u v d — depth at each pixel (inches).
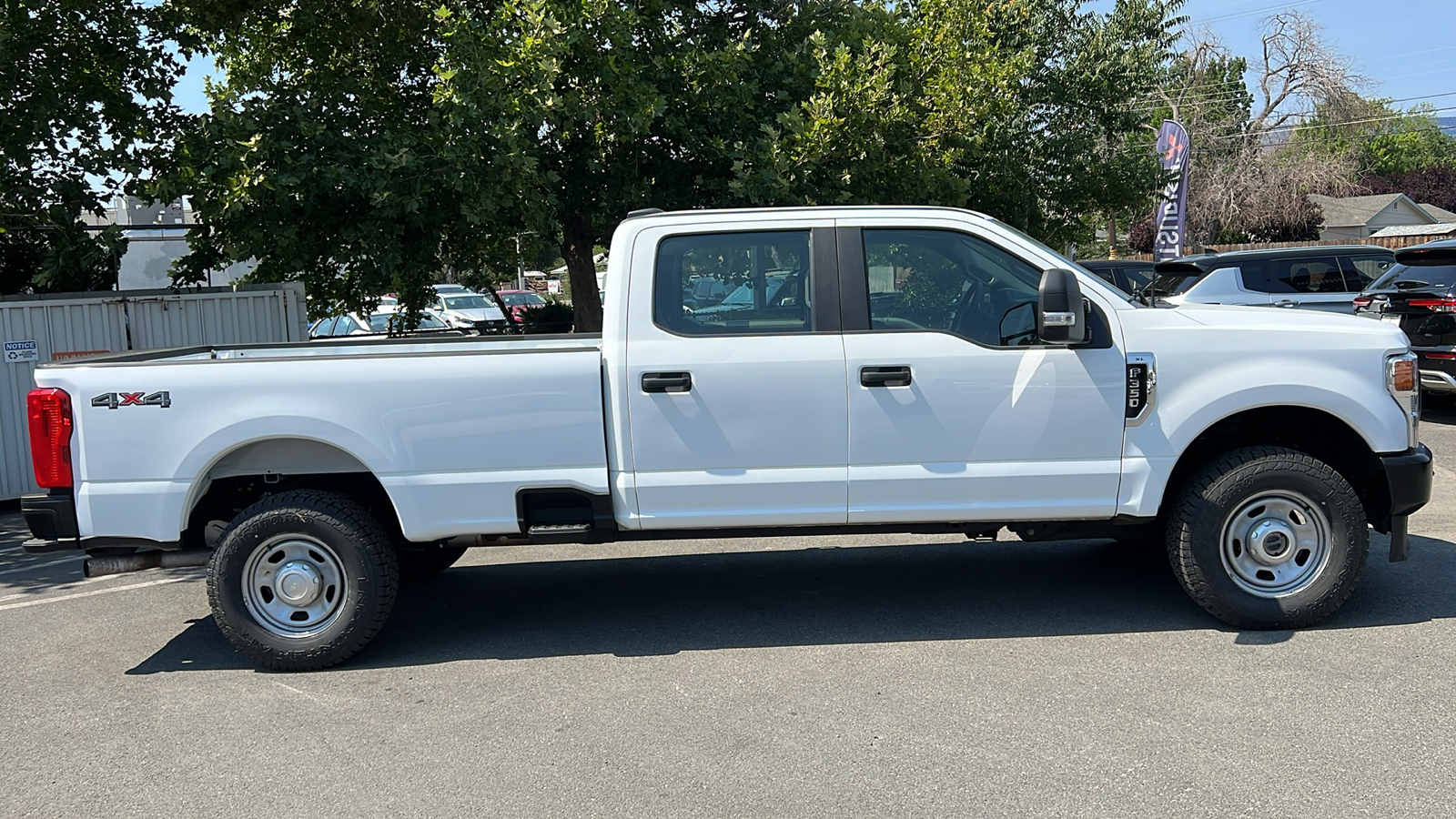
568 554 289.9
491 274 529.0
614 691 188.1
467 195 426.9
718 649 208.4
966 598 235.5
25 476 389.7
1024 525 213.6
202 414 198.1
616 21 418.0
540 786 151.8
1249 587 203.8
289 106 426.0
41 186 422.9
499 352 199.2
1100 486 201.5
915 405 198.8
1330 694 173.8
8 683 201.8
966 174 601.9
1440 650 192.1
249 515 200.4
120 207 624.7
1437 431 445.1
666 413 198.8
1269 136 1695.4
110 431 198.5
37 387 200.8
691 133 459.8
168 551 205.3
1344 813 136.6
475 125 415.5
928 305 203.6
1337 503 199.0
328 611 203.6
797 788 148.4
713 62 445.1
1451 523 289.0
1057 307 185.3
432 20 462.6
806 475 199.8
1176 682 181.2
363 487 215.8
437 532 201.3
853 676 190.5
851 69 443.2
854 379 198.5
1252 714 167.2
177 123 457.7
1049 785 146.4
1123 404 199.9
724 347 198.8
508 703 183.9
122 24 441.7
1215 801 140.6
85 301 399.2
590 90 433.7
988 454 200.4
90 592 269.9
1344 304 511.5
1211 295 516.4
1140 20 670.5
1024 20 645.3
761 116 479.2
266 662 202.4
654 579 262.4
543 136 460.8
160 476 198.8
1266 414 211.5
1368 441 202.1
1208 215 1568.7
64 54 442.3
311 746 168.4
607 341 200.5
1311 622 203.6
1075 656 195.9
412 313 509.0
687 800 146.1
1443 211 2373.3
